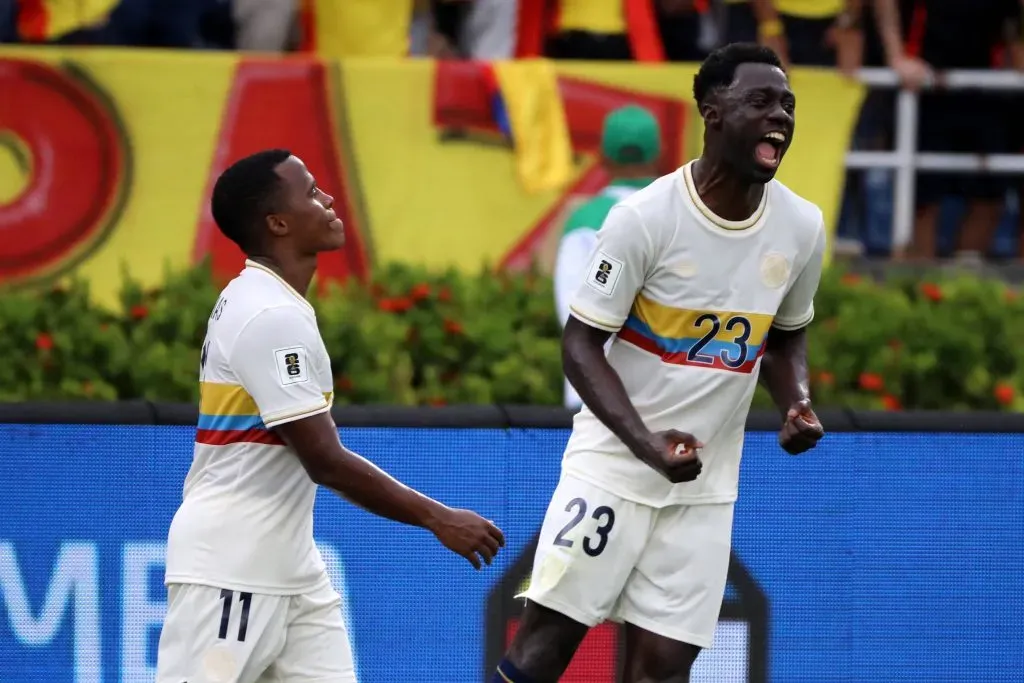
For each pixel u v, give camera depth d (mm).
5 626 16969
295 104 29078
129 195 28812
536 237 29562
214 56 28875
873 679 17750
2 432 16906
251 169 14008
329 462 13492
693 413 14547
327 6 29969
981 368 25234
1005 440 17797
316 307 25078
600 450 14828
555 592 14766
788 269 14547
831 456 17656
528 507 17438
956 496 17781
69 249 28719
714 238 14203
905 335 25672
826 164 30453
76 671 17031
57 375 23406
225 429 13688
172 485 17078
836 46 30828
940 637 17828
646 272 14281
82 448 17000
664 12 30891
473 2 30188
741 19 31203
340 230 14375
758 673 17609
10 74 28391
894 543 17734
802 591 17641
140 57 28656
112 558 17031
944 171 32969
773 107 13758
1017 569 17859
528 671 15016
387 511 13734
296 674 14094
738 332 14438
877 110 32812
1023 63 32375
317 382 13750
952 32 32656
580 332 14391
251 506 13641
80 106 28594
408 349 24953
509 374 24109
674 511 14812
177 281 26391
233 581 13516
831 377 24609
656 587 14898
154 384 23016
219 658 13500
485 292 26672
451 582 17344
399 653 17312
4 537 16953
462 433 17359
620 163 24719
